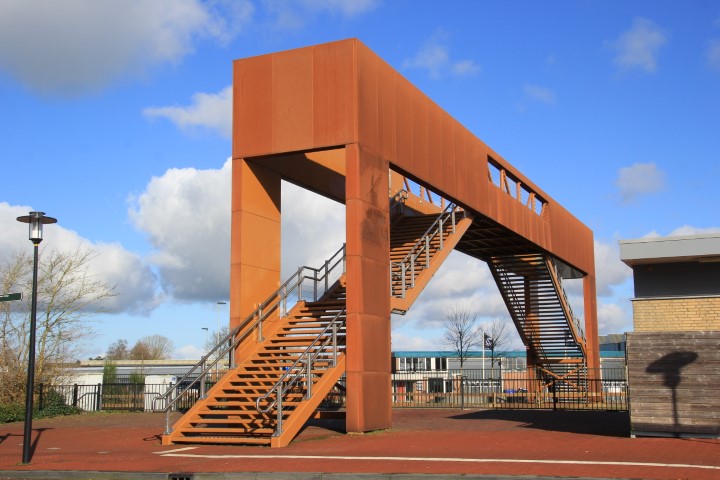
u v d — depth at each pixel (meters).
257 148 19.45
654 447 13.57
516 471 10.59
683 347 15.41
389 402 18.55
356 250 17.72
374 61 19.56
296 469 11.46
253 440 15.44
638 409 15.56
